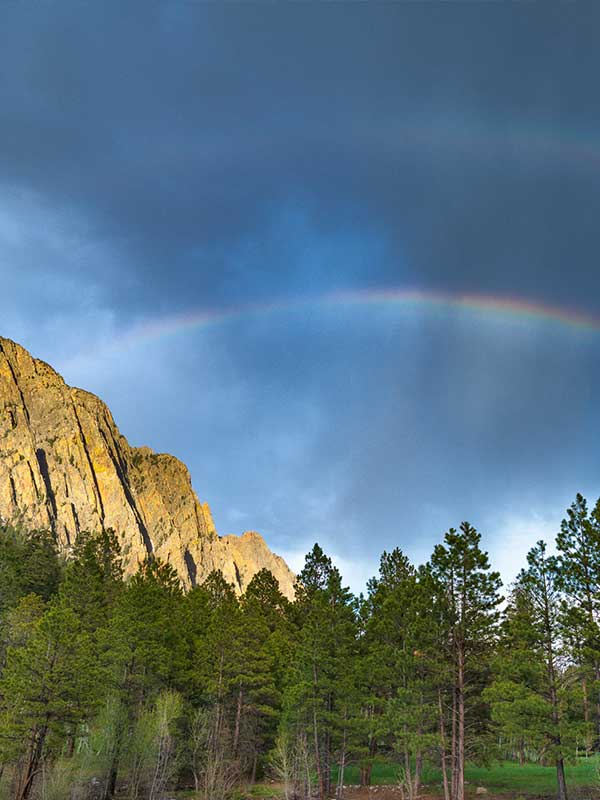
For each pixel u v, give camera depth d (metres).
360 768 57.97
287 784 47.22
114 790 50.78
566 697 39.88
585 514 41.53
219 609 62.09
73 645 47.19
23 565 72.50
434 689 48.84
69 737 49.84
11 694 45.28
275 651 62.53
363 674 53.31
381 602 61.09
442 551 47.91
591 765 52.62
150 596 59.91
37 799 44.06
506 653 45.44
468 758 46.88
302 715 52.19
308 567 71.94
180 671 59.44
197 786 52.12
